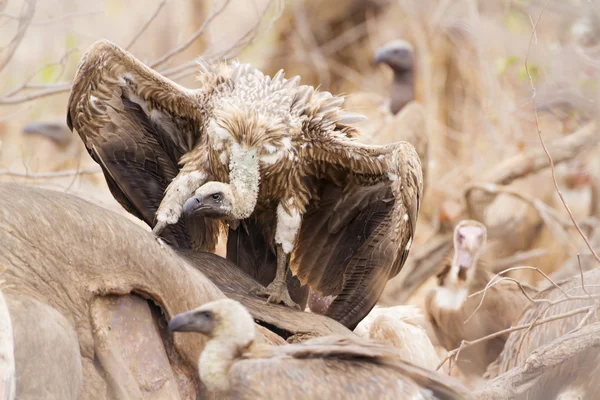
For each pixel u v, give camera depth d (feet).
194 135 40.34
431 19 95.25
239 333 28.19
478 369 50.21
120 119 39.40
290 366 27.20
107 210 31.68
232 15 89.04
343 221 40.81
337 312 39.73
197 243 41.45
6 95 51.65
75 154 74.79
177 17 83.82
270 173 38.27
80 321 29.27
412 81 80.23
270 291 38.68
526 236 71.31
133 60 38.45
